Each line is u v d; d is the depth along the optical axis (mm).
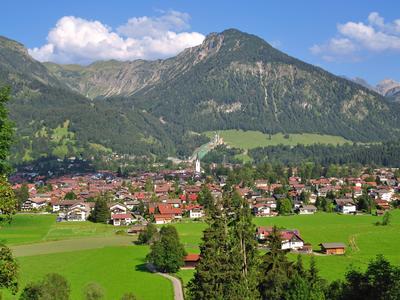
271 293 61719
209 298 61969
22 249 136875
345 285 41312
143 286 95375
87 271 108812
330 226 177750
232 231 71000
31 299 66688
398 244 143125
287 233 140000
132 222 193375
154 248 109375
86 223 190875
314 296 51812
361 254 129000
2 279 29922
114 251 133625
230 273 62375
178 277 104125
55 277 72312
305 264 113500
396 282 36000
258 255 72188
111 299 85188
